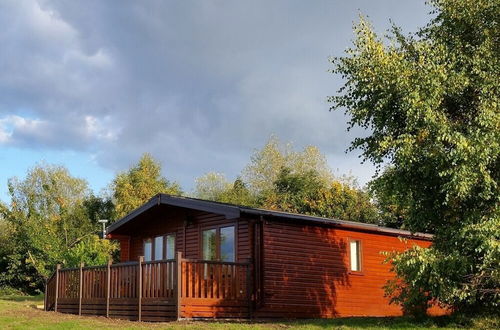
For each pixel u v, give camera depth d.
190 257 20.03
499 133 12.27
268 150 52.91
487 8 13.89
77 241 39.44
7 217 38.44
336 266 20.00
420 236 22.64
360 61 13.81
